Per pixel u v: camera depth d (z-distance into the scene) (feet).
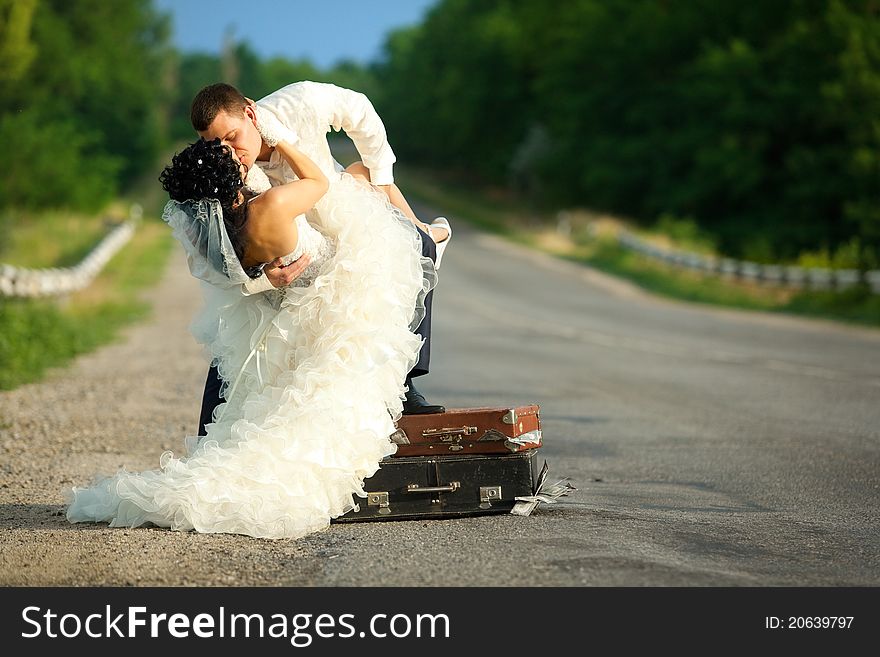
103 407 29.55
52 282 56.75
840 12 151.33
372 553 13.79
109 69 219.00
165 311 65.16
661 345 50.70
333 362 15.46
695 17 182.50
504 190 281.33
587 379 37.40
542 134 226.99
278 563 13.52
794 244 156.15
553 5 240.12
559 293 90.74
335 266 15.72
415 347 15.99
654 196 181.37
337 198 15.87
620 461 22.15
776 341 53.01
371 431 15.48
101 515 15.93
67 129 147.33
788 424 27.20
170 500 15.21
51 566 13.43
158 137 250.16
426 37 317.42
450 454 15.90
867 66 146.61
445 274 109.09
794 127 161.17
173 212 15.11
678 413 29.27
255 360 15.92
